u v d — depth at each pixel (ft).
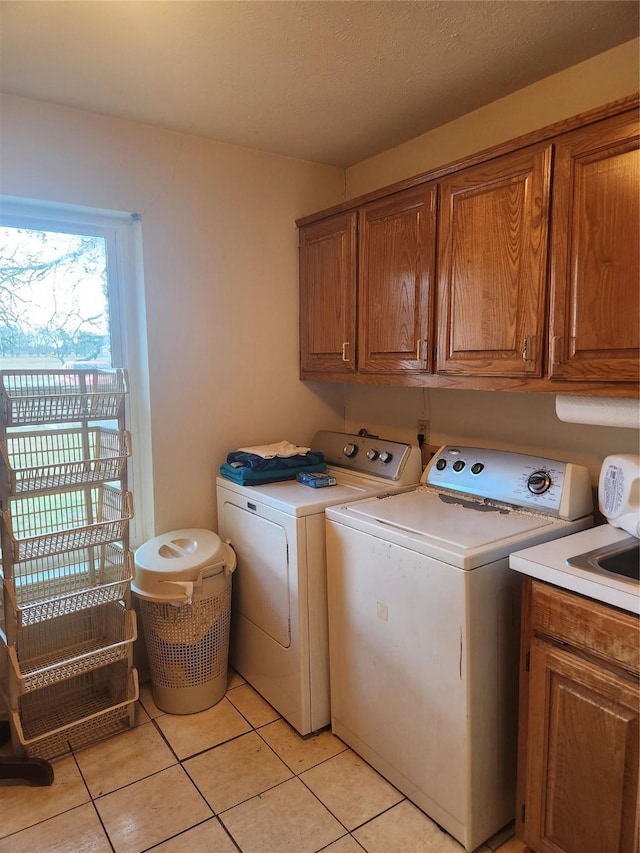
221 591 7.24
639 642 3.93
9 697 6.14
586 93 5.73
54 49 5.34
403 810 5.64
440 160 7.34
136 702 7.25
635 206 4.50
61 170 6.66
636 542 5.01
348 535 6.13
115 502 6.76
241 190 8.04
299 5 4.69
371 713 6.10
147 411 7.66
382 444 7.86
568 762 4.51
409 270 6.57
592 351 4.90
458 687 5.01
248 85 6.12
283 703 7.05
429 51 5.47
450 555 4.94
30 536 6.18
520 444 6.81
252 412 8.52
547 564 4.52
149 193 7.30
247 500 7.33
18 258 6.82
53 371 6.00
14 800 5.79
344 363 7.76
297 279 8.74
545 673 4.62
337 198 8.99
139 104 6.59
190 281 7.75
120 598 6.65
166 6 4.67
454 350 6.12
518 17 4.93
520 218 5.34
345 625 6.33
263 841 5.28
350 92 6.32
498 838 5.33
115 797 5.82
